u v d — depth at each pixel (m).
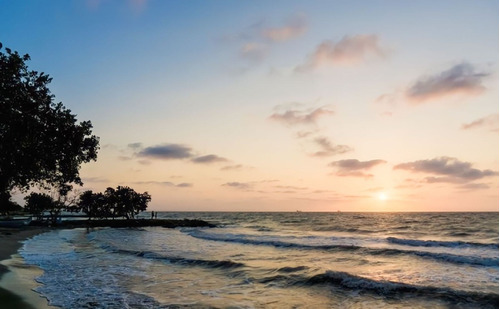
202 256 25.55
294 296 14.20
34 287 15.06
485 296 13.18
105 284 16.09
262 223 93.88
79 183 18.53
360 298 13.83
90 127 16.66
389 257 24.59
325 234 49.25
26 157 15.23
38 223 70.88
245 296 14.18
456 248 29.91
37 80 15.38
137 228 77.25
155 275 18.41
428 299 13.40
